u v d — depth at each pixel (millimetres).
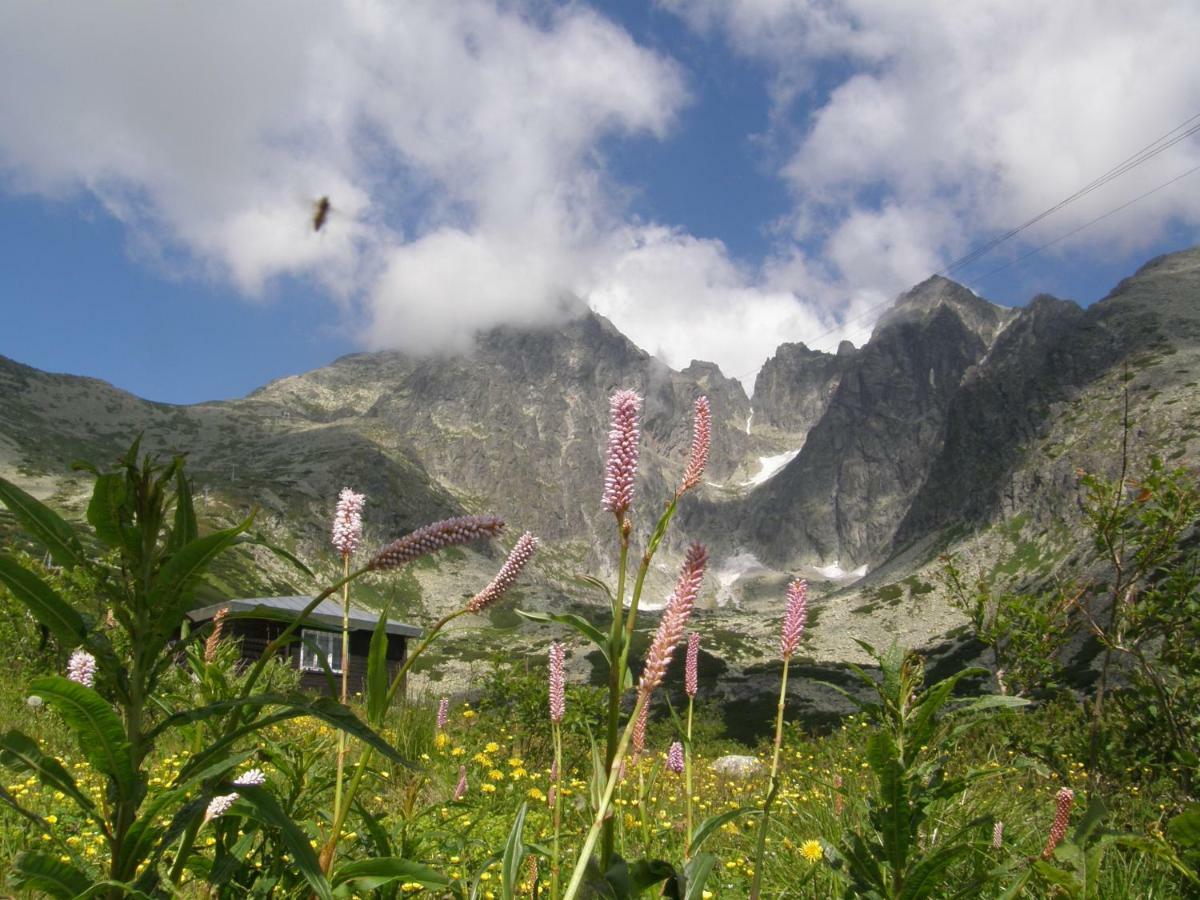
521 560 2434
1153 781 6926
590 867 1957
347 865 2438
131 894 2201
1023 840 4445
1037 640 8828
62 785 2256
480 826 5262
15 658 12148
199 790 2812
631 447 1981
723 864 4754
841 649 155125
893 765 2900
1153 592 7293
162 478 2416
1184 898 3980
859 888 3041
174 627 2355
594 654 71750
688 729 3240
